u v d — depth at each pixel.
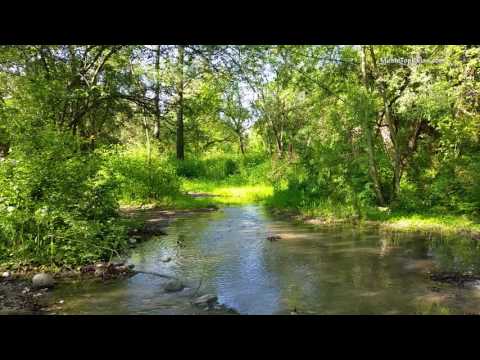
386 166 14.77
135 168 17.52
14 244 7.74
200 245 9.77
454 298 6.14
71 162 9.30
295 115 26.38
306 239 10.41
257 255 8.76
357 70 15.17
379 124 14.70
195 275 7.32
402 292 6.39
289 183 18.11
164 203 17.34
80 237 8.22
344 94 14.84
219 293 6.38
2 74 12.99
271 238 10.45
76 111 14.16
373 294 6.31
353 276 7.23
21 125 8.97
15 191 8.06
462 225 11.68
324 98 15.56
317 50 14.57
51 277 6.77
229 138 46.59
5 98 13.12
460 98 13.10
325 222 12.92
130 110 16.56
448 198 13.23
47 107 11.77
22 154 8.50
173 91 16.58
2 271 7.33
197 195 22.23
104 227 9.32
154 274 7.36
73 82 13.50
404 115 13.84
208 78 16.02
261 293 6.38
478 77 13.35
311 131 16.31
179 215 14.73
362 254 8.79
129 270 7.55
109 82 15.39
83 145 14.66
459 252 8.91
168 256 8.68
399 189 13.93
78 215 8.80
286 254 8.84
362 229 11.68
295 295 6.29
